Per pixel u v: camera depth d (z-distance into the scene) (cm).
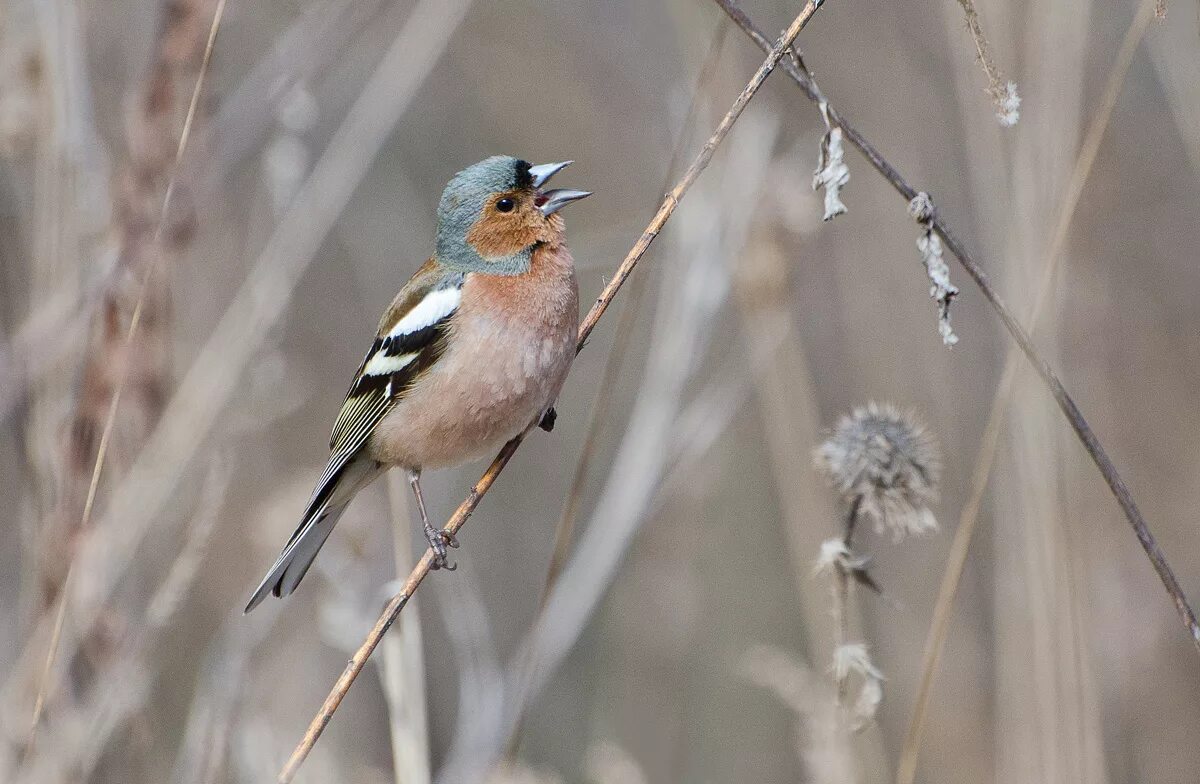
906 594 1377
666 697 1427
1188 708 1294
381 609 939
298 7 1483
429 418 905
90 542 901
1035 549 976
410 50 1099
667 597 1452
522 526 1641
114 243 940
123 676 865
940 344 1449
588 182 1727
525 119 1741
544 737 1472
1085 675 962
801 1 1600
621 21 1745
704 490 1460
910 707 1300
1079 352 1391
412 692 885
